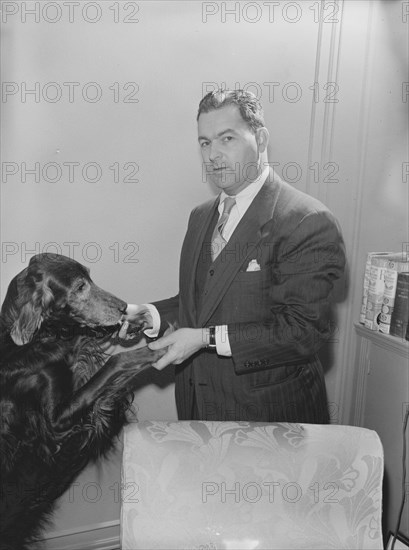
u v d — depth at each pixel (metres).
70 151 1.86
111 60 1.85
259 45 1.99
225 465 1.59
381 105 2.19
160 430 1.62
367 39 2.12
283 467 1.60
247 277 2.06
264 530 1.58
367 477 1.62
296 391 2.21
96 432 2.06
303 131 2.10
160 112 1.92
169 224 2.00
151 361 2.06
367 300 2.26
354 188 2.21
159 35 1.88
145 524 1.56
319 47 2.06
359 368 2.33
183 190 1.99
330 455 1.62
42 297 1.90
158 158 1.95
